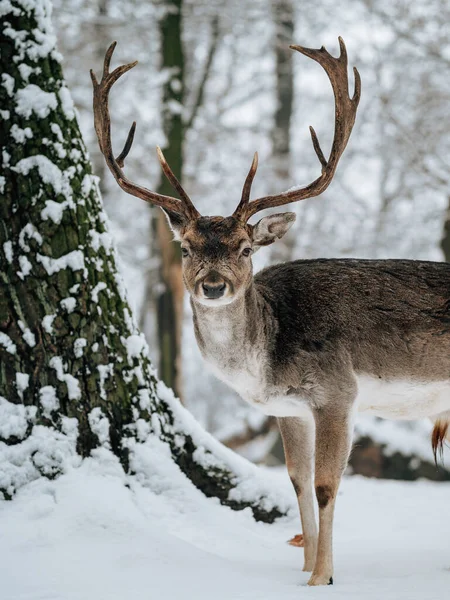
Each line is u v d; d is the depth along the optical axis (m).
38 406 7.70
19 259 7.83
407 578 6.29
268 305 7.16
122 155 7.33
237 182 23.20
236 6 21.45
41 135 8.02
